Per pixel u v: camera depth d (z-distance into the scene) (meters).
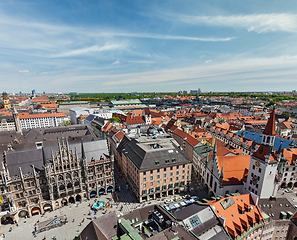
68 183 76.00
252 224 50.41
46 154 76.12
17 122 119.81
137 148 89.44
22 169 69.50
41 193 71.12
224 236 45.78
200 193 86.19
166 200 79.94
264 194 63.72
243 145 123.19
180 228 42.97
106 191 84.38
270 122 60.34
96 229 43.47
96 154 84.25
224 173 75.50
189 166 85.38
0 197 64.06
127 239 39.81
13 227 65.06
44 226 64.44
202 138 139.88
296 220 50.53
